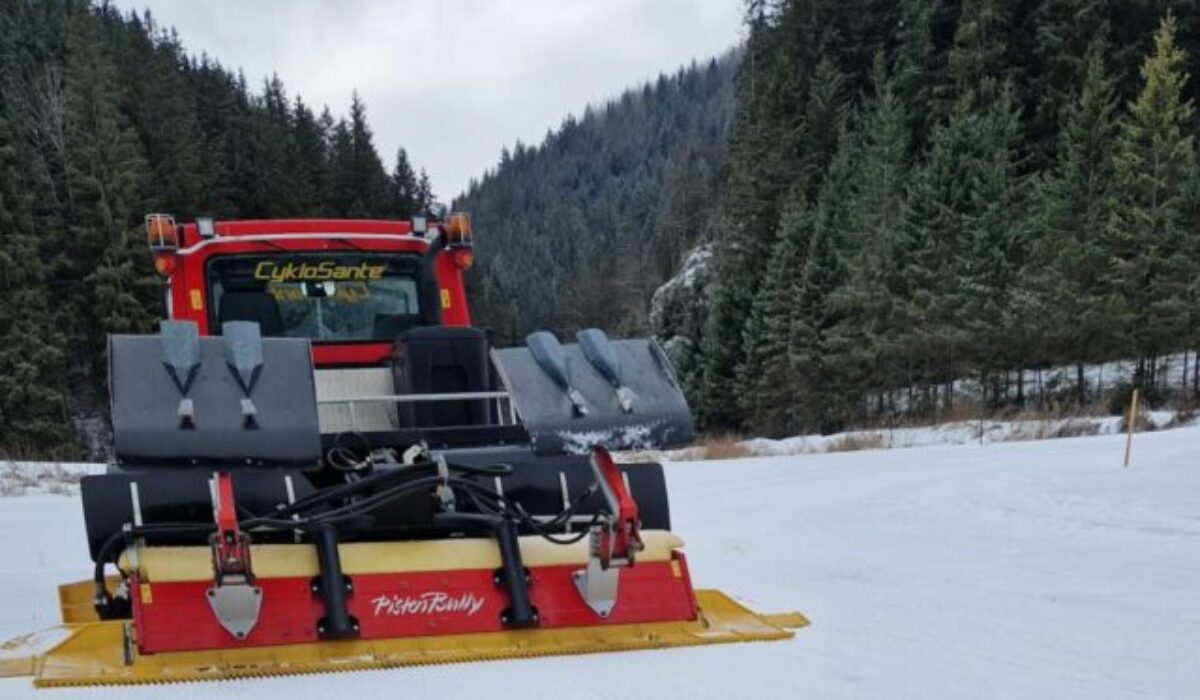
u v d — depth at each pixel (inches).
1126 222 1465.3
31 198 1609.3
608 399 185.0
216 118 2844.5
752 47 2913.4
